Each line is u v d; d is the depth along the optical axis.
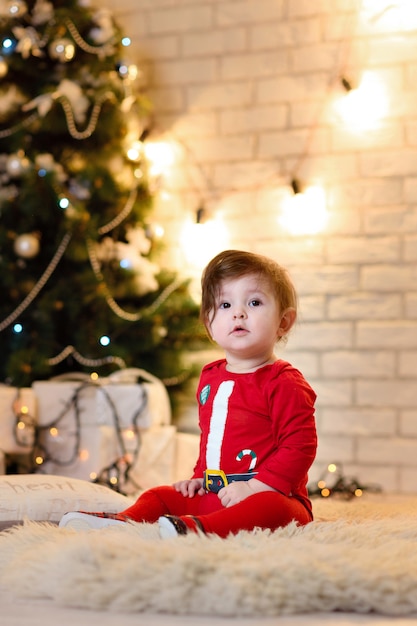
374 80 4.32
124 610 1.63
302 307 4.35
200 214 4.43
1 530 2.32
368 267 4.28
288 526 1.98
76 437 3.76
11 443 3.69
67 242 4.08
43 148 4.30
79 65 4.37
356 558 1.73
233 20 4.56
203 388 2.32
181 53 4.65
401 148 4.27
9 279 4.12
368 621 1.57
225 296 2.26
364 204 4.30
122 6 4.73
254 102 4.51
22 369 3.98
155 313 4.21
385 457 4.20
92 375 4.02
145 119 4.66
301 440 2.13
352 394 4.26
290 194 4.41
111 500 2.49
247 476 2.16
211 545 1.78
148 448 3.79
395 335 4.23
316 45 4.41
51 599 1.72
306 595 1.63
